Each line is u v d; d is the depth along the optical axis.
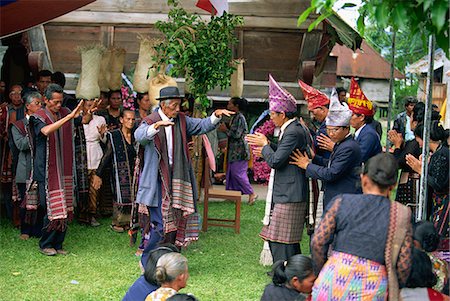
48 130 6.15
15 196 7.14
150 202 5.72
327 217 3.42
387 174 3.36
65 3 6.80
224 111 5.88
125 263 6.23
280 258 5.68
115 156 7.23
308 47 9.46
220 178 10.32
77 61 9.84
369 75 16.75
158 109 5.89
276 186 5.66
